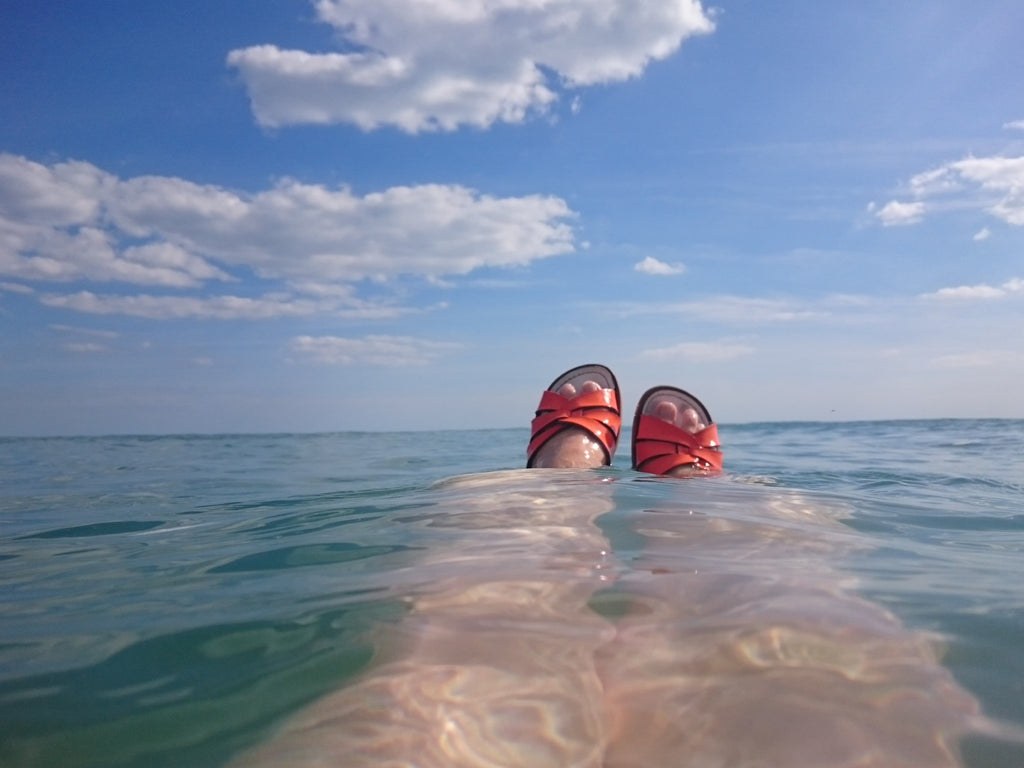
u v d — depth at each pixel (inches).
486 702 7.6
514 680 8.1
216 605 11.1
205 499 27.0
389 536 15.6
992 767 6.4
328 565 13.4
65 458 54.2
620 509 17.6
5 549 17.8
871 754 6.6
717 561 12.7
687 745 6.8
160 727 7.2
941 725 7.0
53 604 11.9
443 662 8.5
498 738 6.9
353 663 8.6
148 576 13.8
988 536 16.3
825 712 7.3
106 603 11.8
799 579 11.6
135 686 8.2
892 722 7.1
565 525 15.7
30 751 6.8
